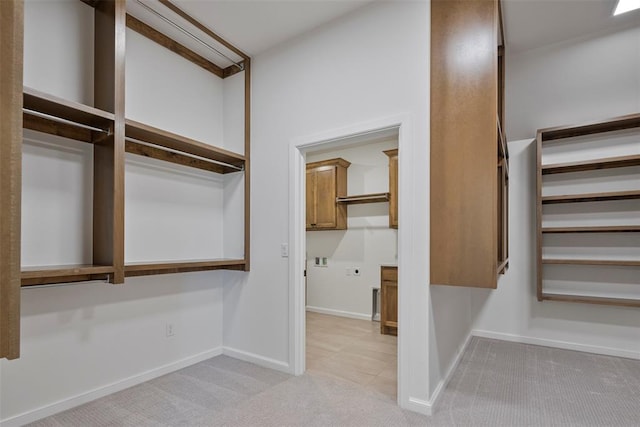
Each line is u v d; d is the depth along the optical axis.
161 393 2.47
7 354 0.97
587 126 3.29
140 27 2.75
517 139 3.84
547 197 3.51
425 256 2.24
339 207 5.00
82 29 2.36
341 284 5.15
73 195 2.29
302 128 2.87
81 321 2.32
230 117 3.37
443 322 2.61
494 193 2.07
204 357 3.15
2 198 0.94
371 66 2.52
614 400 2.39
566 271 3.60
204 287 3.19
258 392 2.50
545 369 2.98
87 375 2.34
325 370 2.94
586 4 2.87
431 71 2.28
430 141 2.26
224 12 2.63
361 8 2.59
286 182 2.95
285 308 2.91
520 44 3.46
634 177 3.32
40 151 2.15
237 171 3.27
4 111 0.93
